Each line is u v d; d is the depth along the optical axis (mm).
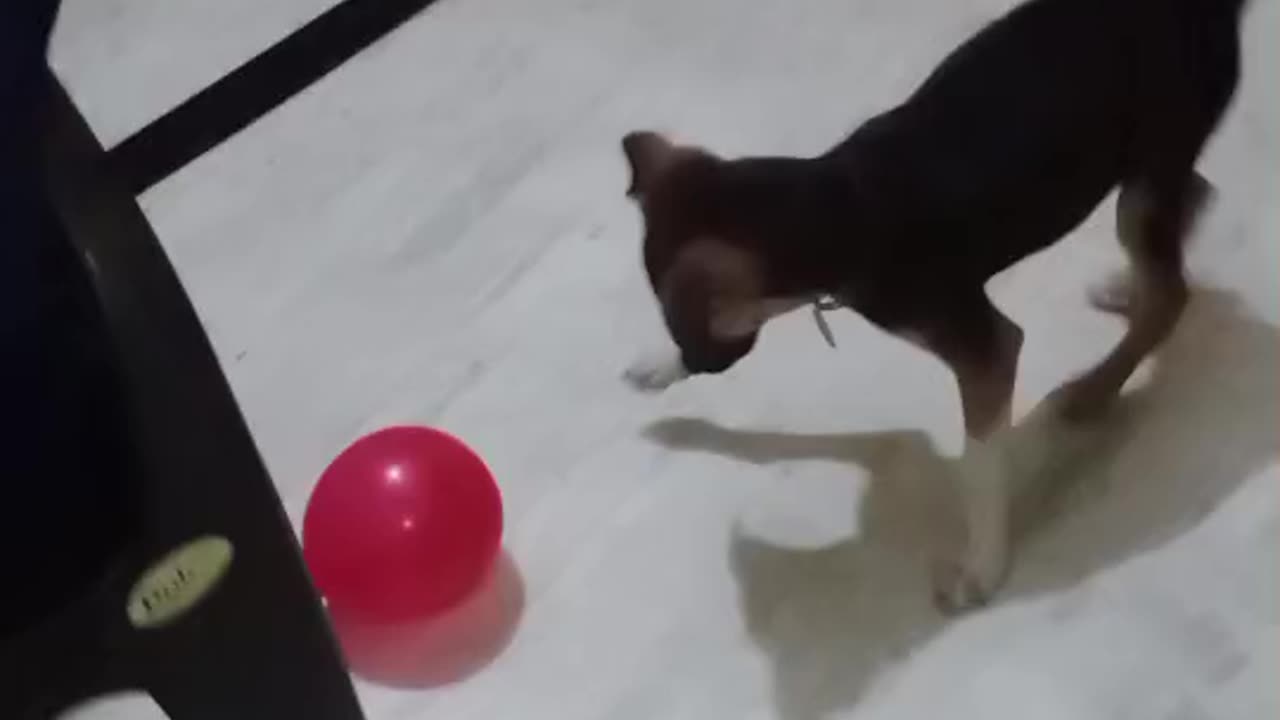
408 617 1081
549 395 1271
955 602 1107
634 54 1521
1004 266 1001
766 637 1112
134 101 1530
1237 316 1246
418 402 1278
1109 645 1084
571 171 1433
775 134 1438
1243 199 1322
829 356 1264
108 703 1086
